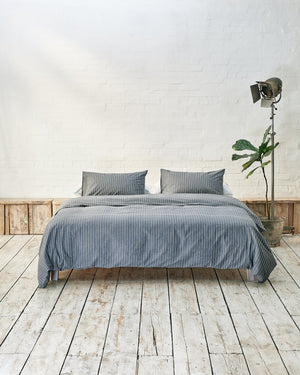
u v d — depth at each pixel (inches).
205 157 217.2
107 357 95.3
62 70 211.8
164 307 122.6
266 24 209.3
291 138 214.8
